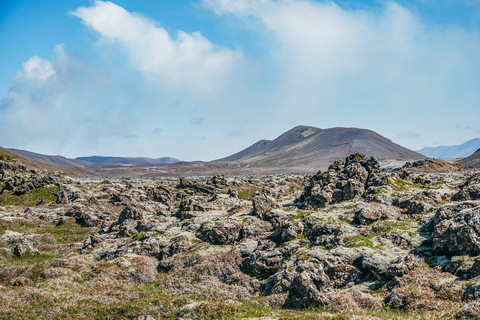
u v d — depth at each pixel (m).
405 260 28.89
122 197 86.88
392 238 33.38
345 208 42.94
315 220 39.03
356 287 28.62
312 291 25.00
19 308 25.75
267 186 118.50
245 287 31.89
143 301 26.81
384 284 28.17
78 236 58.97
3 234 55.09
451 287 23.75
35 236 56.03
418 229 33.91
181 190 105.25
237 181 122.81
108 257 43.88
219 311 23.56
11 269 36.88
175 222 53.47
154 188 100.31
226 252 38.50
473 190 38.88
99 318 24.72
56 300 27.59
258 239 40.62
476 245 27.14
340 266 29.97
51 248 50.78
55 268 36.75
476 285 22.33
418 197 40.75
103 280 34.28
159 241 44.19
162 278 35.47
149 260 39.03
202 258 37.47
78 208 73.56
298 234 38.12
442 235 29.84
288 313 22.77
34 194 92.94
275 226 40.69
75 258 41.03
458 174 134.25
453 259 27.05
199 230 45.75
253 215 46.69
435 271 27.27
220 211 57.41
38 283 32.75
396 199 43.19
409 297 23.98
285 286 28.41
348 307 23.95
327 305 24.42
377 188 46.47
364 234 35.12
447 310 21.52
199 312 23.66
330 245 34.47
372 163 52.47
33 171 113.94
